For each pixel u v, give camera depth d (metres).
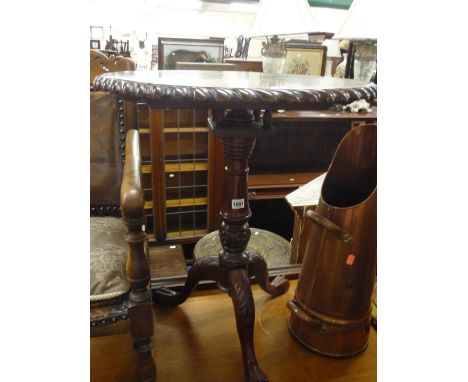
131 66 1.05
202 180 1.77
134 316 0.69
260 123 0.79
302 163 2.07
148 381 0.76
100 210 1.01
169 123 1.62
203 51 1.78
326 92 0.60
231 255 0.94
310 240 0.93
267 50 1.32
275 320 1.09
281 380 0.89
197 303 1.16
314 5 1.93
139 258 0.68
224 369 0.92
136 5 2.26
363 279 0.87
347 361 0.95
